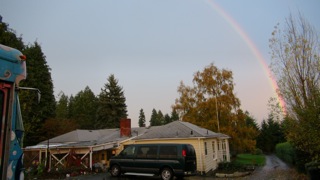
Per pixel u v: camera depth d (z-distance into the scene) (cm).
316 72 1295
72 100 7419
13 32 3098
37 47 4478
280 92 1372
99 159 2792
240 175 1962
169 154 1647
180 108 4003
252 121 6969
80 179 1783
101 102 5916
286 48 1448
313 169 1245
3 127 445
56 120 4066
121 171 1783
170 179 1608
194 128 2478
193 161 1695
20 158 487
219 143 2841
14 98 480
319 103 1077
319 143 1089
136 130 3388
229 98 3631
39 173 2005
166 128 2492
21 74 490
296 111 1189
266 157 4575
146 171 1688
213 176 1942
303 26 1992
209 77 3759
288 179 1653
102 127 5694
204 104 3691
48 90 4406
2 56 458
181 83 4119
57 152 2450
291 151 2508
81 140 2952
